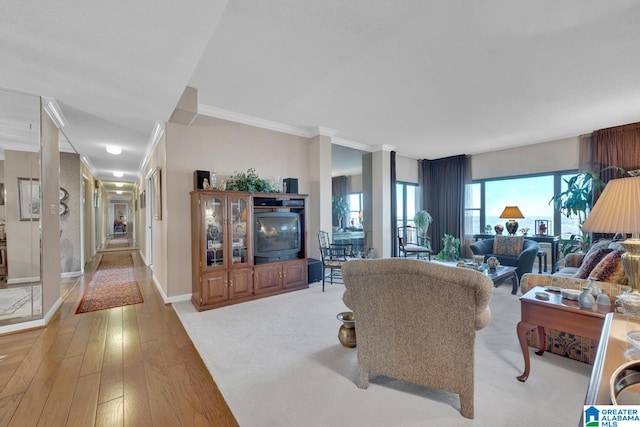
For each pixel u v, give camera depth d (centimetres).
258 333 273
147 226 611
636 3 196
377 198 616
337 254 499
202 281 337
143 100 298
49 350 241
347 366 216
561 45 246
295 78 303
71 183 532
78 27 183
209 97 353
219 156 401
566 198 545
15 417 163
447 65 279
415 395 182
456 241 656
